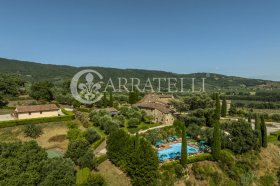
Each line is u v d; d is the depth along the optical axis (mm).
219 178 56500
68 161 44031
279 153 75625
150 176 47281
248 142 67188
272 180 63125
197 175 55844
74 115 84438
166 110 95625
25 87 135625
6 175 35000
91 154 50500
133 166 48000
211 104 97125
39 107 82125
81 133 67562
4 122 69188
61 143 65625
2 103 99812
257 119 75000
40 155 42156
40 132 69812
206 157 60938
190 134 80312
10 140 63531
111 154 54188
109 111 94625
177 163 56312
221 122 85250
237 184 57375
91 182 41531
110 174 50562
